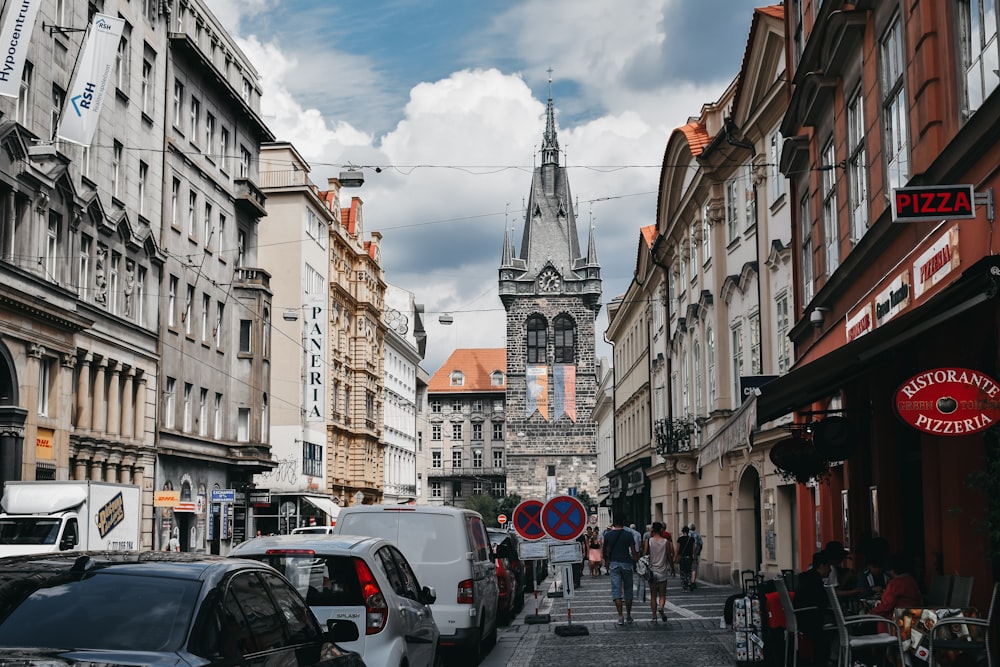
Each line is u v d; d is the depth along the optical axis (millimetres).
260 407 53719
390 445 98688
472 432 159625
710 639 19125
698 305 39188
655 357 54844
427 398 160500
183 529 47000
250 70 57438
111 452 39281
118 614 6156
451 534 16125
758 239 30641
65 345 35250
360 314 84438
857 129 17906
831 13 17641
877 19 15859
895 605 12461
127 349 40938
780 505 29109
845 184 18438
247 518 53750
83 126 28000
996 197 10984
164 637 6027
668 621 22922
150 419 43125
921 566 14750
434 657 12180
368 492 86812
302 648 7492
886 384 16828
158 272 44438
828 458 17875
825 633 14922
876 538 15133
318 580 10477
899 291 14633
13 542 25047
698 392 40562
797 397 13508
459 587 15953
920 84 13305
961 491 12430
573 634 20719
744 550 33938
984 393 10547
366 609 10367
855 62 17516
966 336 12633
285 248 67812
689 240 42562
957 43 12359
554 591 34594
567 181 141125
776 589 14617
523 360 137625
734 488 34812
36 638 5969
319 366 68625
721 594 32344
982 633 11289
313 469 70125
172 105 46062
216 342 50750
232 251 53562
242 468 53000
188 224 47844
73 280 36500
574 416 136250
